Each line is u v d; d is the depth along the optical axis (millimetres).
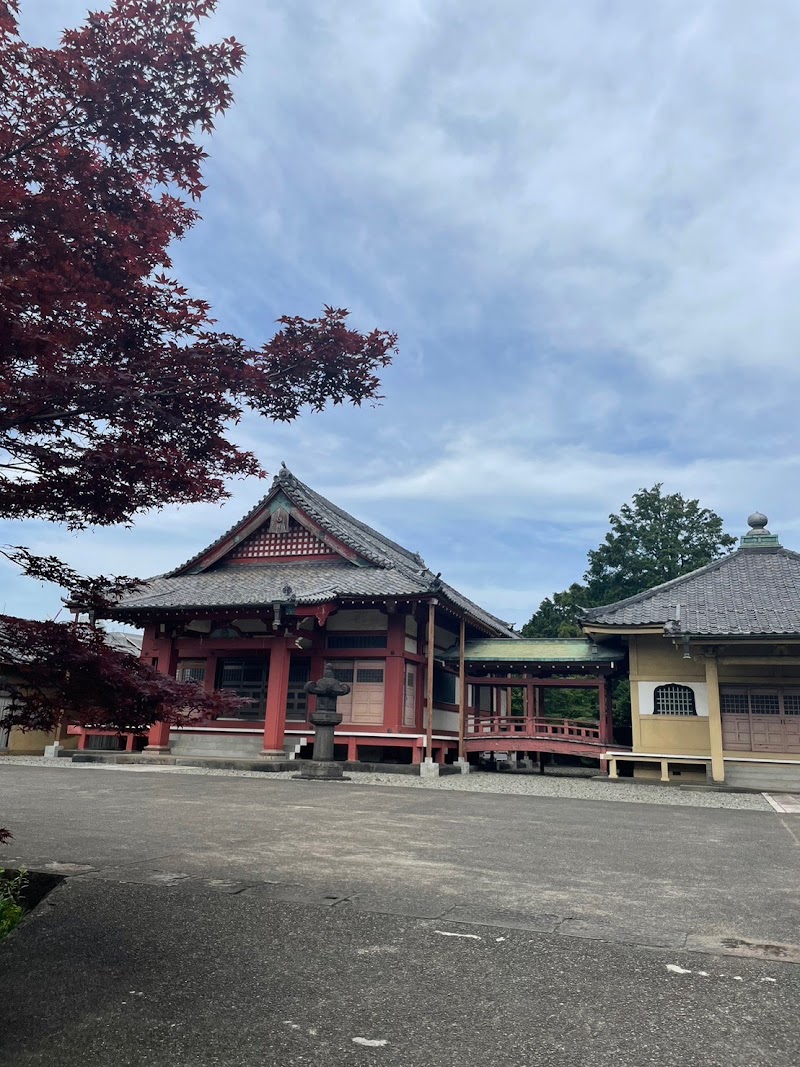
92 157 4438
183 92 4469
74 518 4840
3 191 3846
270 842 8148
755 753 20094
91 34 4250
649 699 21484
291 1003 3715
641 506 51969
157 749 22844
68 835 8273
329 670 19875
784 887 6633
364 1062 3137
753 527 25109
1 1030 3447
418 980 4012
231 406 4715
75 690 4379
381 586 22812
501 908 5461
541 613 50656
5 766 19719
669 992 3893
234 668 25328
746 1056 3225
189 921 4961
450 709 27938
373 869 6789
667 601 22094
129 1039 3352
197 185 4840
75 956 4336
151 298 4758
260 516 27219
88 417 4500
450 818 10945
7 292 3736
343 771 20156
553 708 41750
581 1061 3158
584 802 14406
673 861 7859
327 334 4859
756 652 19688
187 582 26219
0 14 4059
